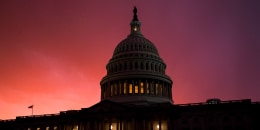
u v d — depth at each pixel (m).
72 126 107.81
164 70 134.88
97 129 102.88
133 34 142.00
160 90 123.44
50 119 112.88
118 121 101.25
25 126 116.94
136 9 150.75
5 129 119.69
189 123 94.12
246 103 90.81
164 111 97.62
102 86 131.38
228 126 90.12
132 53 130.38
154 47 138.38
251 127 88.31
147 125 98.88
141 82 122.19
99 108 104.75
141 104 110.75
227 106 92.00
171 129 94.94
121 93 120.94
